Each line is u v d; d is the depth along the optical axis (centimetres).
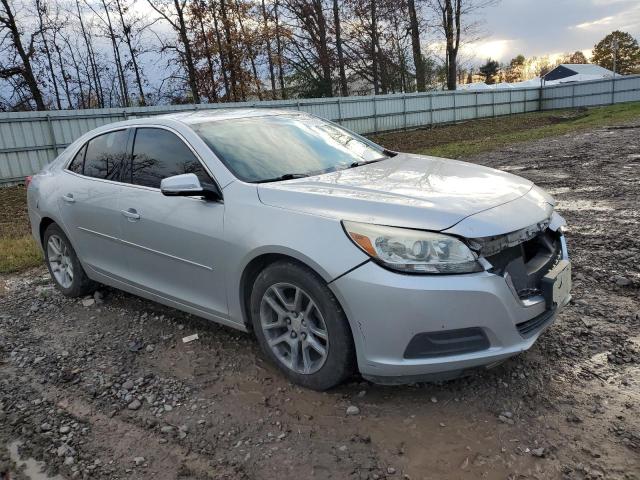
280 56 3469
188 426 280
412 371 263
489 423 266
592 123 2281
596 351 325
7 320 447
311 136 406
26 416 300
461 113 3481
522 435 255
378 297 258
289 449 257
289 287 300
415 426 268
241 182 327
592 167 1030
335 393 301
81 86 2916
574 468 231
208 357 354
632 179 870
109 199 404
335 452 253
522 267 279
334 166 371
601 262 480
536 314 281
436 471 236
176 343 379
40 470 254
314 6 3519
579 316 374
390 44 3847
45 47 2619
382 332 261
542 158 1243
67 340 399
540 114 3709
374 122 2906
